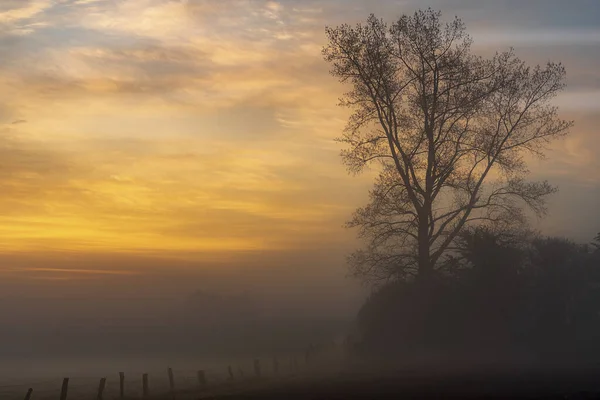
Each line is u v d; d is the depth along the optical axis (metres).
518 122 38.28
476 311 36.69
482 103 37.97
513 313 35.97
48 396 48.44
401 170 38.06
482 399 19.78
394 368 33.50
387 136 38.47
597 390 20.75
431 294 38.12
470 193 38.31
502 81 37.84
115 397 43.22
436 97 37.75
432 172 37.91
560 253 36.66
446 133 38.22
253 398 24.56
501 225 38.19
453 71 37.78
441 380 25.72
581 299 35.06
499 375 26.47
